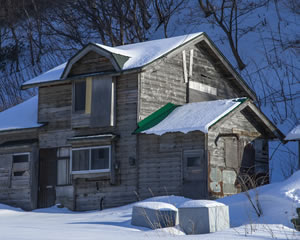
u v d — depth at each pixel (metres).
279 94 34.06
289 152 29.19
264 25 40.94
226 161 23.19
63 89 26.86
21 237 10.04
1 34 58.72
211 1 46.22
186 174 22.45
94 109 25.06
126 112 24.39
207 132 21.52
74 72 26.41
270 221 14.03
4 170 27.75
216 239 10.03
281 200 14.65
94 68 25.73
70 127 26.14
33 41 54.66
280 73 35.81
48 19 54.16
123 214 18.17
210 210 12.88
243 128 24.62
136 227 13.78
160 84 25.33
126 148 24.08
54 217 20.23
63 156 26.30
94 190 24.77
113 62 24.50
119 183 24.02
